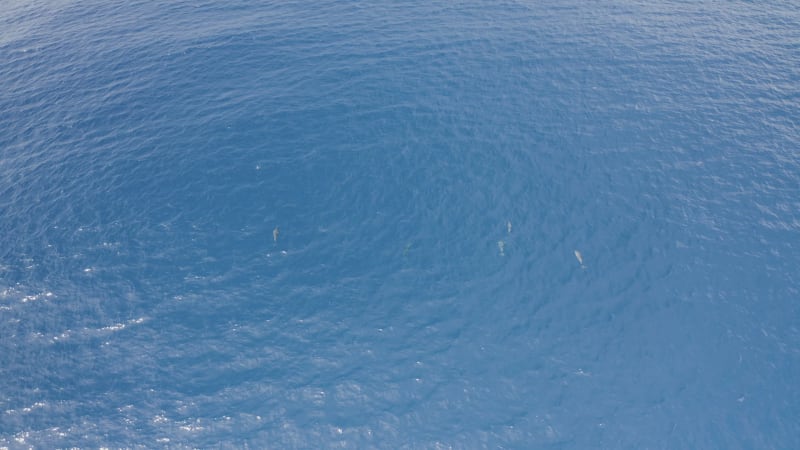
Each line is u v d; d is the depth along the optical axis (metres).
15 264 45.44
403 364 39.00
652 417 35.88
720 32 65.69
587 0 72.56
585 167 50.72
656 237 45.22
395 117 56.12
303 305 42.44
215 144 54.25
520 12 70.56
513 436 35.47
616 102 56.97
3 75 63.75
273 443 35.72
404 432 35.88
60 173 52.34
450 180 50.09
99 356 40.03
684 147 52.16
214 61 63.69
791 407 35.72
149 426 36.69
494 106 56.97
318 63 63.00
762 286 41.94
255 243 46.44
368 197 49.28
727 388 36.84
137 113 58.03
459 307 41.94
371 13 71.06
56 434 36.50
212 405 37.41
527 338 40.03
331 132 54.91
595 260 43.91
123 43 67.62
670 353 38.72
